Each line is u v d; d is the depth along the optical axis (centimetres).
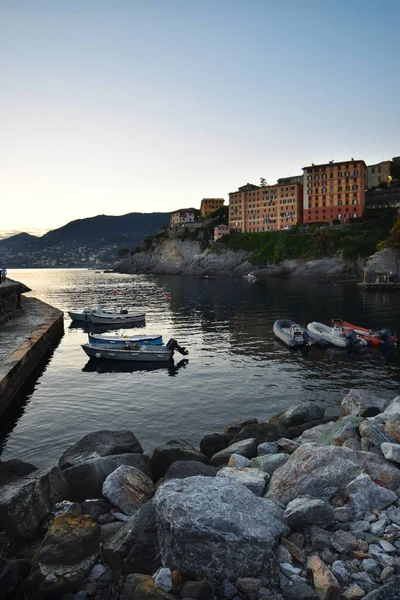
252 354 3966
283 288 11381
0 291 4641
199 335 5000
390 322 5678
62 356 3984
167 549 766
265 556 748
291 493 996
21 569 799
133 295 10669
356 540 812
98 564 823
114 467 1244
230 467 1220
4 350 3231
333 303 7838
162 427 2186
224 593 710
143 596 701
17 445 1966
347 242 14612
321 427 1638
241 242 18212
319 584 696
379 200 16312
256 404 2562
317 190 16188
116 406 2516
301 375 3228
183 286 13325
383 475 1027
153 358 3650
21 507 934
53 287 14288
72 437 2053
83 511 1032
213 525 765
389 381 3064
